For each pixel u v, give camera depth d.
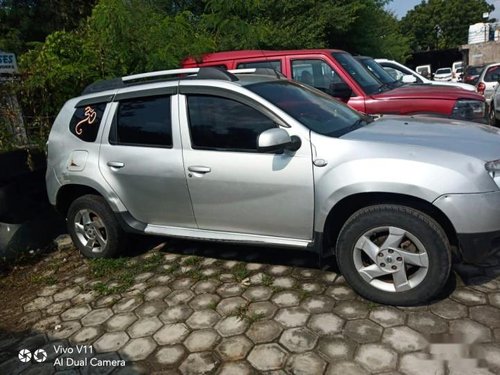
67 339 2.89
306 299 3.02
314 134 2.88
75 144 3.85
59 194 4.02
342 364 2.36
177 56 6.38
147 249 4.14
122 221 3.72
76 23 13.20
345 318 2.76
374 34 18.11
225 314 2.95
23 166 4.51
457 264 3.23
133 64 6.35
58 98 5.43
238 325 2.81
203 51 6.50
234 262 3.68
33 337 2.97
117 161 3.59
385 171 2.63
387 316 2.74
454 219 2.54
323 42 14.61
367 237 2.81
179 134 3.29
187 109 3.29
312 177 2.84
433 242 2.61
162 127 3.39
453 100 5.08
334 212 2.88
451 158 2.59
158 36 6.27
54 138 4.00
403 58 24.05
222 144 3.15
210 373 2.41
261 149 2.77
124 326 2.95
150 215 3.62
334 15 14.22
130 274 3.69
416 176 2.56
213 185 3.17
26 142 4.88
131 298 3.31
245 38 8.44
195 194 3.29
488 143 2.81
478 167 2.56
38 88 5.26
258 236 3.20
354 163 2.71
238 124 3.11
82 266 4.00
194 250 4.01
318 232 2.93
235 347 2.60
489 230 2.54
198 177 3.21
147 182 3.47
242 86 3.18
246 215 3.15
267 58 5.93
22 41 13.55
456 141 2.81
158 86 3.45
